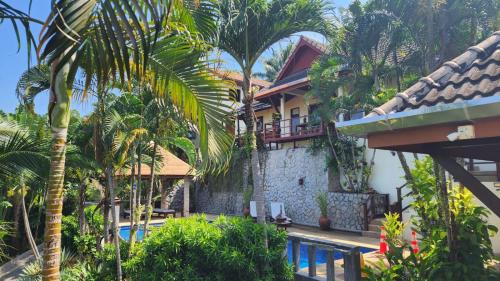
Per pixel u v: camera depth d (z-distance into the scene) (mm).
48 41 2289
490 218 9039
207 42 5273
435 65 8258
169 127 7539
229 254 6113
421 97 3012
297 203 19203
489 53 3301
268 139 22047
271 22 6277
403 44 9266
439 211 5086
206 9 5289
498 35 3580
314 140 18672
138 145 8078
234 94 4777
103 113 7039
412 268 4957
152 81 4414
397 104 3039
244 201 21109
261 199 6660
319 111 14336
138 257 6832
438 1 7629
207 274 6398
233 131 4828
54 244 3381
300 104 22812
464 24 8219
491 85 2625
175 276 6238
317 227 17578
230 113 4730
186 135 8734
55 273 3359
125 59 2590
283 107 22266
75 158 7555
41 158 6004
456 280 4312
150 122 7590
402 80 10172
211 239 6430
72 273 7680
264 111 26375
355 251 5777
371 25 9273
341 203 16438
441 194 4699
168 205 24438
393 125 2748
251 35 6375
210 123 4699
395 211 13773
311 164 18797
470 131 2432
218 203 24125
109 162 7301
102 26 2553
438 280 4410
